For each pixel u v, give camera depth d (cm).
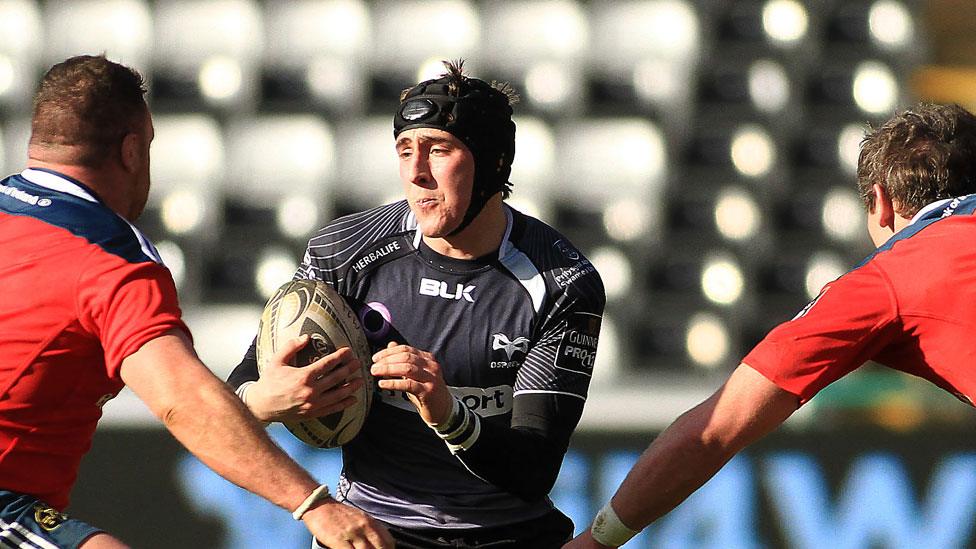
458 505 1049
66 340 898
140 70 2834
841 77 2975
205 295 2612
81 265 889
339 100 2850
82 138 952
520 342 1028
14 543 923
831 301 909
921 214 937
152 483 1920
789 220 2831
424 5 2933
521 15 2952
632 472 950
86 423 961
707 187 2819
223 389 838
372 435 1051
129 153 975
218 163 2756
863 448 1925
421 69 2889
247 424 830
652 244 2733
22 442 923
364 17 2920
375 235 1059
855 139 2891
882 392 2145
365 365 1009
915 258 897
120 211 983
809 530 1922
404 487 1051
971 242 886
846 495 1927
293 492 836
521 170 2789
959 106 979
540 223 1074
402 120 990
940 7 3462
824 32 3028
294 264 2666
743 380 915
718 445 917
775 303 2692
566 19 2955
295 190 2748
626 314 2612
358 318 1038
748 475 1933
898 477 1922
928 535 1912
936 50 3406
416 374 921
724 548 1931
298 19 2905
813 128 2914
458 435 948
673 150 2847
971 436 1922
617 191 2791
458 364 1030
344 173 2772
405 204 1080
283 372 946
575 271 1041
